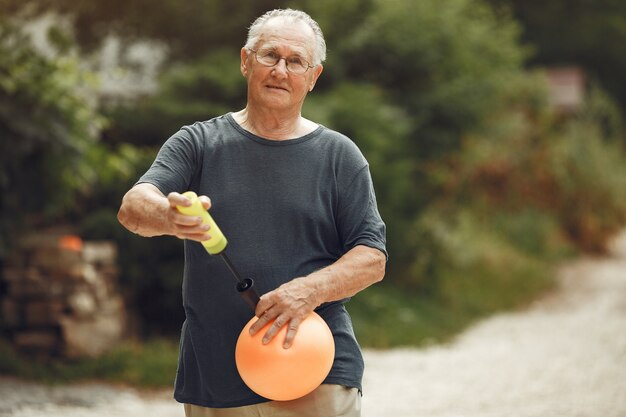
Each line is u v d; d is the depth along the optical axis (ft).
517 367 28.60
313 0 42.09
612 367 27.68
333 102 36.68
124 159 29.89
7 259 27.22
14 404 21.71
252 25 10.85
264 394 9.95
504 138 60.18
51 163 26.61
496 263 50.34
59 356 26.43
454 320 39.93
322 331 10.04
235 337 10.39
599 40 103.81
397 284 42.50
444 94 43.55
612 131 74.59
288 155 10.64
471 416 22.26
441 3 44.86
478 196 59.77
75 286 27.14
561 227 65.62
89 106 28.07
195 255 10.57
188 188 10.62
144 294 30.91
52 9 39.52
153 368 26.05
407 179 39.96
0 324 26.84
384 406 23.62
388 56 42.42
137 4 41.70
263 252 10.43
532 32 100.42
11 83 24.98
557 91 78.18
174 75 35.53
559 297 48.57
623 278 54.29
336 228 10.83
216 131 10.78
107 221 30.45
